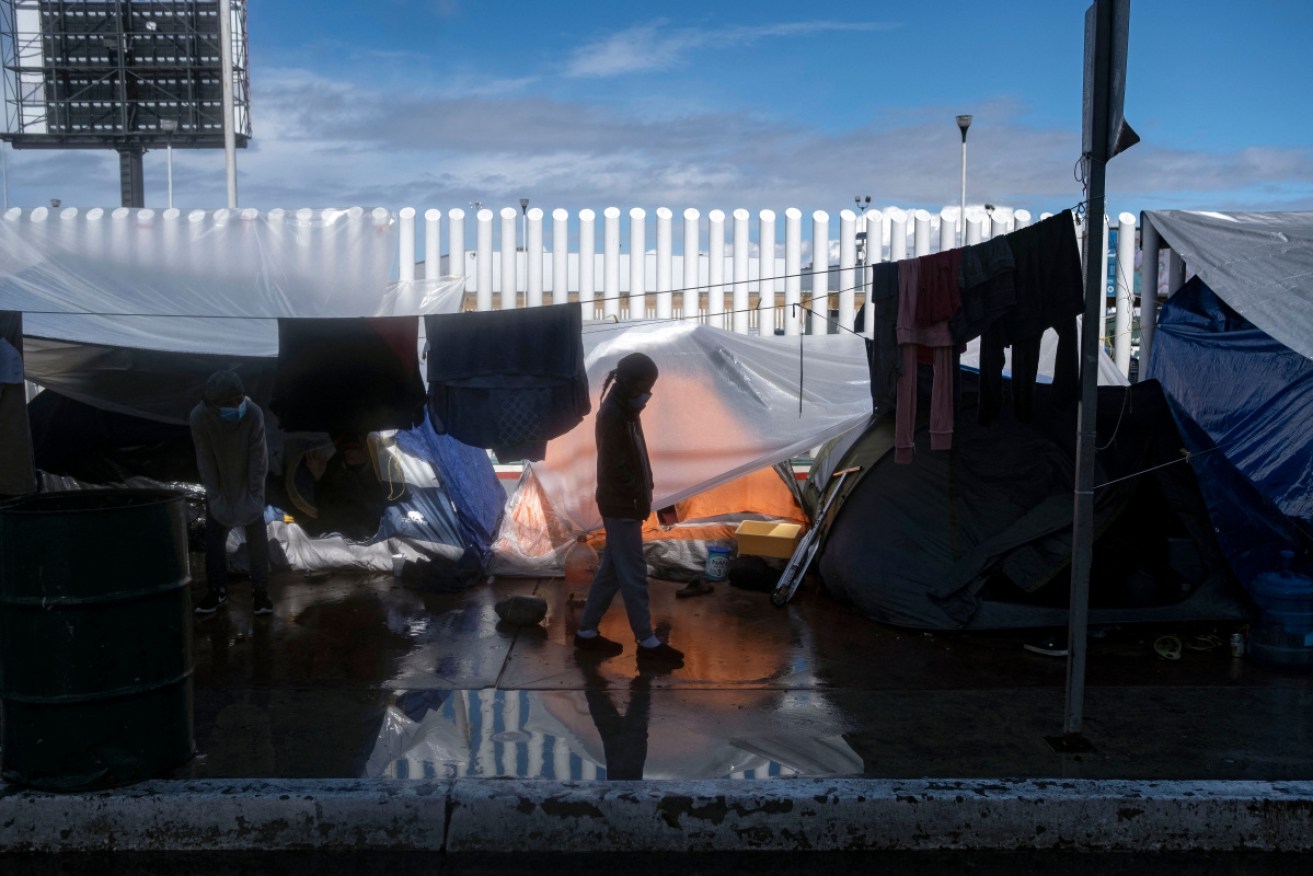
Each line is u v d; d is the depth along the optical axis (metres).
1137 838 4.21
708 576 8.22
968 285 5.23
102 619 4.23
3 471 6.05
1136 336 11.06
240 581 8.16
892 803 4.21
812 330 11.36
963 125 17.02
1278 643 6.09
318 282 8.52
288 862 4.09
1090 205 4.66
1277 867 4.07
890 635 6.75
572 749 4.84
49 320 7.70
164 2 20.23
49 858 4.11
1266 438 6.52
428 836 4.21
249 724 5.16
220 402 6.74
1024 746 4.88
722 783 4.37
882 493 7.29
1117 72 4.49
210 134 20.44
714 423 7.84
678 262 11.35
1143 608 6.51
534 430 6.23
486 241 11.23
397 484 7.98
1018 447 7.02
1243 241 6.89
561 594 7.77
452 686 5.75
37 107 20.19
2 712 4.32
